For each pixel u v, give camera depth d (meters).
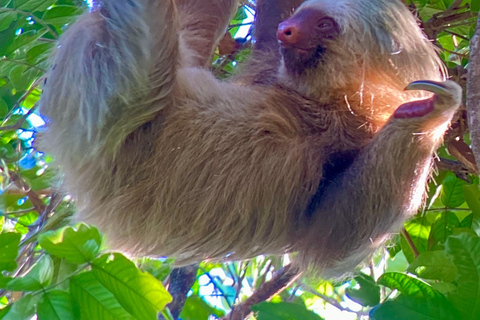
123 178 4.28
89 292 3.68
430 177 5.01
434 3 5.80
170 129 4.25
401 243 5.61
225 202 4.36
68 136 4.17
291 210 4.45
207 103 4.39
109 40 3.95
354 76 4.58
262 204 4.38
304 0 5.64
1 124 6.15
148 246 4.46
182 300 5.99
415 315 3.50
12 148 6.16
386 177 4.15
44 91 4.30
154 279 3.68
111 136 4.06
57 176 4.68
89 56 3.99
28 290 3.59
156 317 3.70
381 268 5.99
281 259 6.63
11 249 3.84
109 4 4.01
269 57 5.36
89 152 4.14
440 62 4.94
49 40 5.33
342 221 4.36
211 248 4.45
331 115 4.56
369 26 4.60
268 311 3.46
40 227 5.34
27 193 6.15
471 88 3.48
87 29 4.07
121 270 3.67
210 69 5.60
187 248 4.44
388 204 4.20
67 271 4.19
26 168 6.26
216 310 6.95
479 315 3.51
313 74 4.60
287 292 7.27
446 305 3.50
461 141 5.49
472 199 5.10
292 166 4.36
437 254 4.33
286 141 4.41
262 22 5.68
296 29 4.61
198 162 4.31
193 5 5.70
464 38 5.66
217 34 5.74
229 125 4.38
